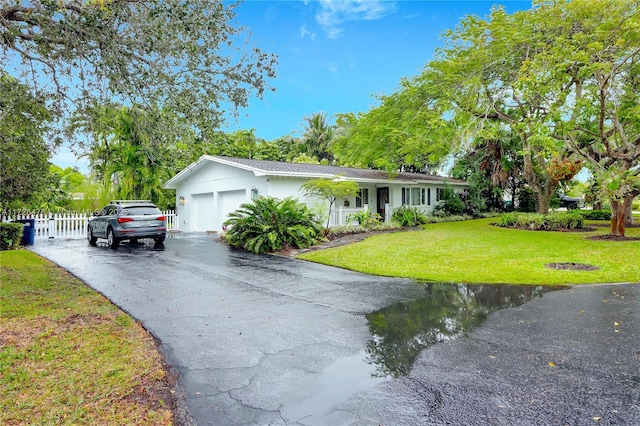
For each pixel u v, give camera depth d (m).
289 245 12.05
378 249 11.12
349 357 3.85
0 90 6.02
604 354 3.85
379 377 3.40
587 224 19.02
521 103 14.36
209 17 6.00
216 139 6.96
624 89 12.05
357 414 2.80
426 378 3.37
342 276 7.96
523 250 10.73
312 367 3.61
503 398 3.01
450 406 2.90
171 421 2.69
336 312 5.41
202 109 6.56
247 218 12.38
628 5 10.77
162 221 13.84
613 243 11.69
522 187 25.95
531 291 6.54
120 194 20.12
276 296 6.32
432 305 5.75
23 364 3.55
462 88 15.05
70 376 3.32
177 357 3.83
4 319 4.88
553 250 10.65
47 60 6.05
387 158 18.98
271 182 15.66
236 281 7.50
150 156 7.39
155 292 6.56
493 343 4.20
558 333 4.47
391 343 4.22
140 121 6.62
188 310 5.48
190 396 3.06
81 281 7.39
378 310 5.51
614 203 13.27
